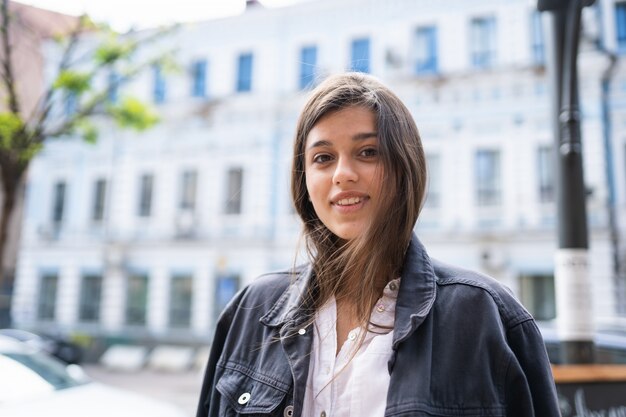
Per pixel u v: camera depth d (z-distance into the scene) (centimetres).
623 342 397
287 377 122
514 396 108
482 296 116
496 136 1452
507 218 1418
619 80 1377
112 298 1786
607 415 278
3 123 707
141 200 1831
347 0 1645
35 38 902
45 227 1911
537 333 117
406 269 121
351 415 109
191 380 1376
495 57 1481
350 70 151
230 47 1791
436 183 1491
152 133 1833
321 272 131
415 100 1532
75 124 850
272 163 1686
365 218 120
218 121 1761
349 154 121
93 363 1731
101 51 860
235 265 1673
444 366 109
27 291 1902
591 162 1352
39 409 398
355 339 117
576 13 333
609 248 1309
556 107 354
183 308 1723
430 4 1559
